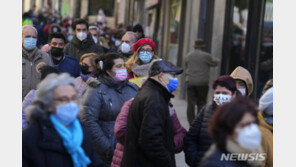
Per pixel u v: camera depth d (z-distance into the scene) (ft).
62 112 16.47
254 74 50.62
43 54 33.14
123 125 22.47
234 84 20.52
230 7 60.44
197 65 52.06
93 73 28.58
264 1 49.88
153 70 21.15
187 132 21.75
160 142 19.97
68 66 35.09
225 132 15.02
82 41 40.91
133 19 146.41
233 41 58.59
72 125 17.25
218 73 61.77
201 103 52.70
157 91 20.75
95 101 24.44
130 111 21.11
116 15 193.77
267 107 20.47
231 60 58.85
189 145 21.38
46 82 16.63
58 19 124.88
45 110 16.57
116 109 24.81
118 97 25.11
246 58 53.31
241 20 56.18
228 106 15.07
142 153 20.62
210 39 68.39
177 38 87.81
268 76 47.24
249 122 14.78
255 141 14.73
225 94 20.45
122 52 36.86
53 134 16.60
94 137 24.06
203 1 71.10
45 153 16.51
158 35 105.81
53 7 255.29
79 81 28.94
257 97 49.37
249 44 52.85
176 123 22.81
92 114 24.27
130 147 20.83
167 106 20.92
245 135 14.70
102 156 24.73
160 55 101.55
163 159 19.99
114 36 71.92
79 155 17.07
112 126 24.88
